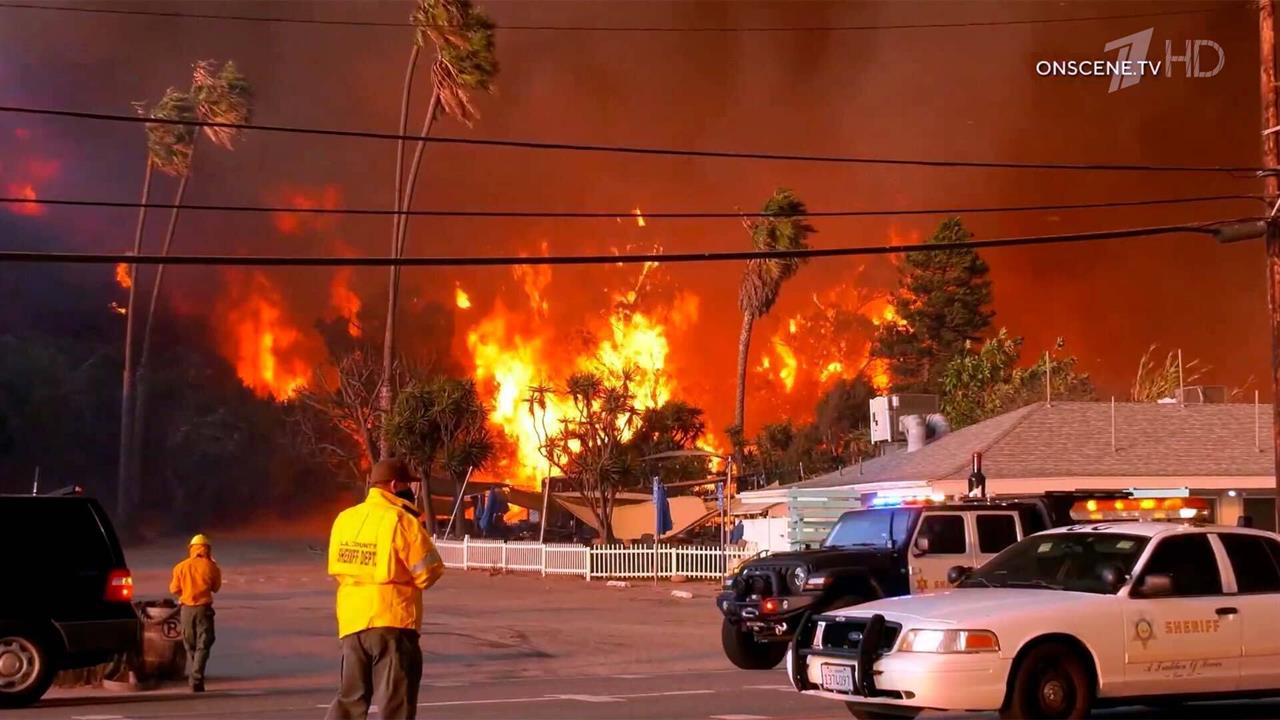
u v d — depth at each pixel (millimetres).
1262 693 10984
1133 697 10570
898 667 10188
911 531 15594
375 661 8102
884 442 38062
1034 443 29219
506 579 36094
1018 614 10312
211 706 13656
